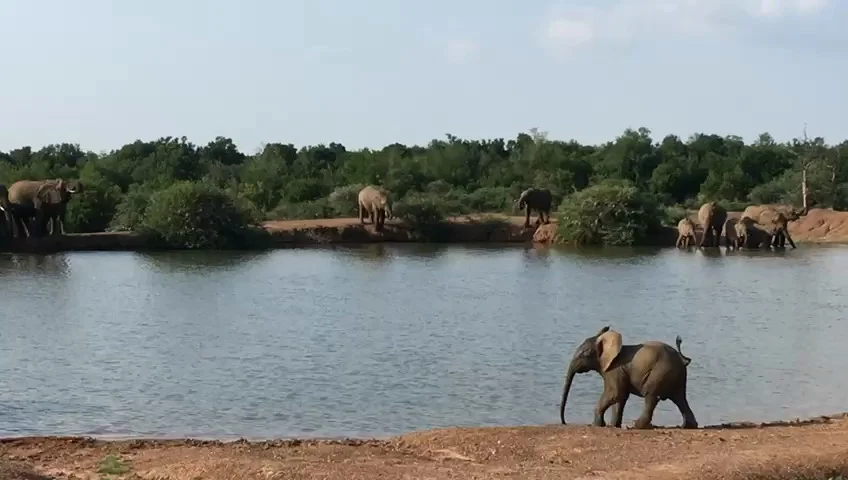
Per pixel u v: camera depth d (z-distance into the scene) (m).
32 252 57.62
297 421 19.50
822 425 17.88
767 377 23.58
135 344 27.69
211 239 61.50
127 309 34.47
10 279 43.59
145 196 66.88
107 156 103.56
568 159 102.75
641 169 107.44
